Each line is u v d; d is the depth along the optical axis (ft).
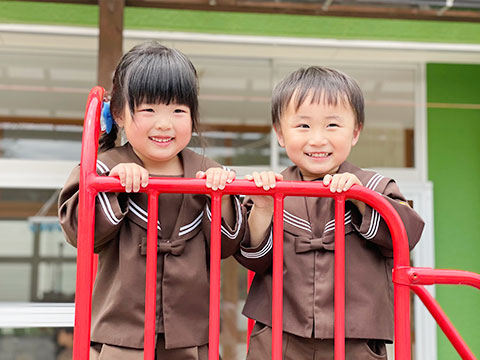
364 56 11.69
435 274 4.05
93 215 3.85
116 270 4.31
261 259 4.60
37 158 10.94
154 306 3.83
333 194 4.04
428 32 11.27
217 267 3.89
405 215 4.26
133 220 4.33
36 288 10.82
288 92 4.68
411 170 11.78
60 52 10.96
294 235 4.64
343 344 3.99
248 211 4.94
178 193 4.28
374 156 11.71
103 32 8.01
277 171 11.32
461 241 11.83
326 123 4.57
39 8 10.59
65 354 10.99
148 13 10.77
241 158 11.28
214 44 11.24
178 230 4.35
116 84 4.44
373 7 8.64
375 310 4.47
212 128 11.26
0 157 10.84
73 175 4.29
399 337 4.05
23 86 10.92
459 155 12.00
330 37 11.14
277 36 11.09
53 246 10.92
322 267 4.52
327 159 4.60
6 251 10.80
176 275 4.25
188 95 4.27
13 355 10.85
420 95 11.84
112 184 3.85
